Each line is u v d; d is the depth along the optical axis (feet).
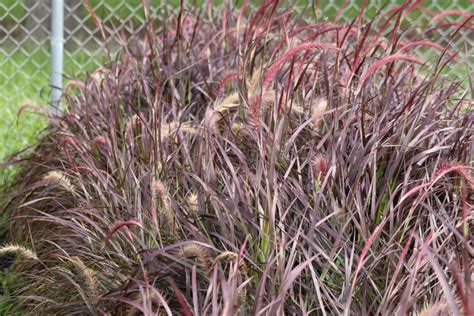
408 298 7.77
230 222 9.05
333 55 13.92
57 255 10.01
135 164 11.44
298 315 8.34
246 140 11.12
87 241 10.89
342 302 8.52
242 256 8.43
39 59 24.53
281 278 7.77
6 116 20.76
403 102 11.52
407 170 9.81
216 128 10.69
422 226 9.72
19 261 12.40
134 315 8.62
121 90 13.96
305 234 9.52
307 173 10.32
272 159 9.04
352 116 10.25
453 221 9.09
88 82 15.10
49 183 12.71
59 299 10.50
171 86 12.79
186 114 12.24
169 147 11.34
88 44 21.56
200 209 9.89
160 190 9.30
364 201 9.82
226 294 7.21
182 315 8.97
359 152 9.80
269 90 10.66
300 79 10.79
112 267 9.61
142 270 8.70
